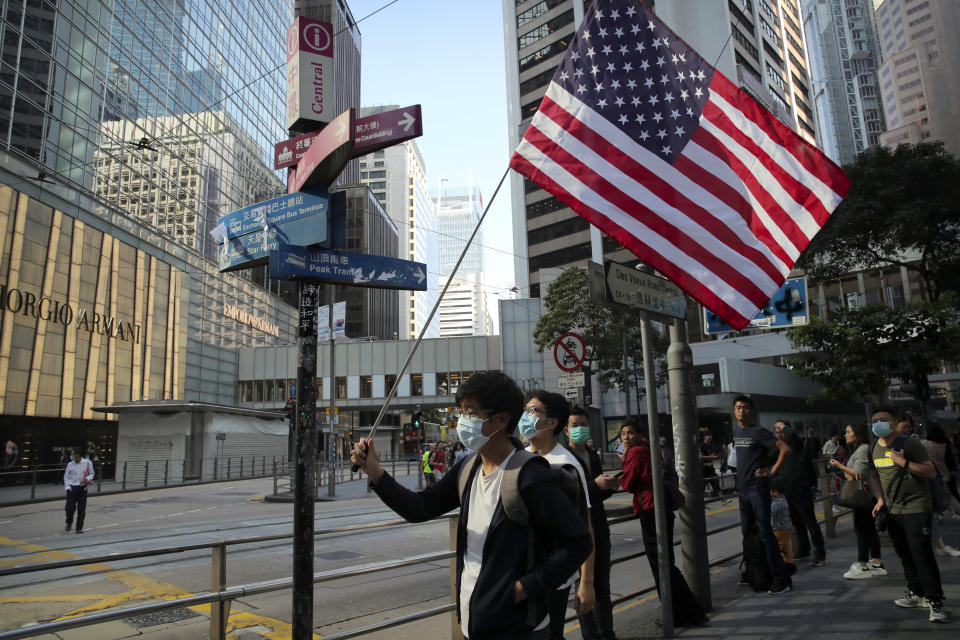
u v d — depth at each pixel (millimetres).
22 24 32188
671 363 6078
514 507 2318
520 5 71188
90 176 36500
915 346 19188
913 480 5281
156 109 44000
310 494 3201
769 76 70438
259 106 62469
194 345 47375
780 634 4871
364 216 96312
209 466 33156
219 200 52719
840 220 22219
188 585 7453
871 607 5539
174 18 46969
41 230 32250
